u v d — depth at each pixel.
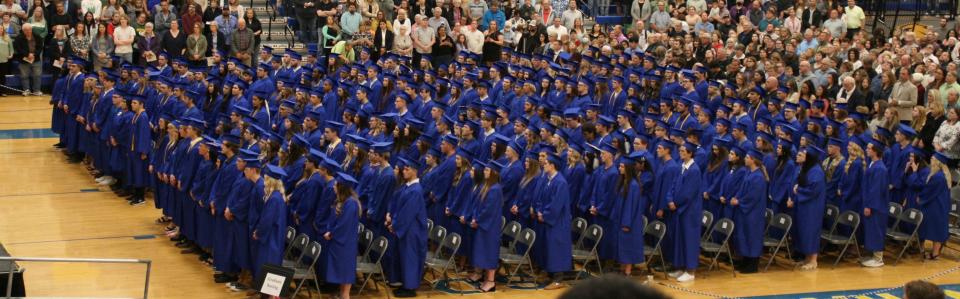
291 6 29.23
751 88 18.88
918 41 24.73
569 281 13.70
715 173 14.50
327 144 16.02
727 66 21.97
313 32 27.98
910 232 15.08
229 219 12.91
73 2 26.97
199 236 14.35
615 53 23.08
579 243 13.77
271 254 12.37
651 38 24.23
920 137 17.20
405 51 26.11
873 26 30.81
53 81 26.19
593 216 13.86
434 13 26.59
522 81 19.50
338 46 24.94
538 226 13.46
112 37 25.86
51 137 22.45
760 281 13.92
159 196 16.31
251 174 12.65
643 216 13.87
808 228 14.38
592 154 14.35
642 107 19.94
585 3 31.70
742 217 14.04
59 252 14.70
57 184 18.77
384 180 13.16
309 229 12.89
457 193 13.55
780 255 15.28
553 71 21.16
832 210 14.86
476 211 13.08
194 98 18.58
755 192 13.95
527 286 13.52
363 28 25.55
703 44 23.62
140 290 13.12
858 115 15.98
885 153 15.66
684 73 19.52
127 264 14.16
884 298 13.16
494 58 26.14
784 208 14.78
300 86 19.44
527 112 17.61
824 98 19.27
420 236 12.83
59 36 25.94
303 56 28.09
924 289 5.66
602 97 19.72
